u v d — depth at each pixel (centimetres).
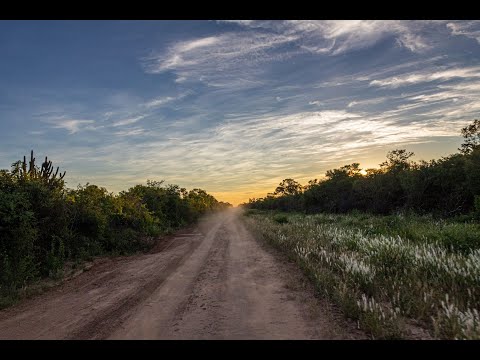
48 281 1112
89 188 1977
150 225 2402
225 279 1042
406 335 551
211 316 704
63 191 1562
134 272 1228
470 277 734
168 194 3503
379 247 1103
